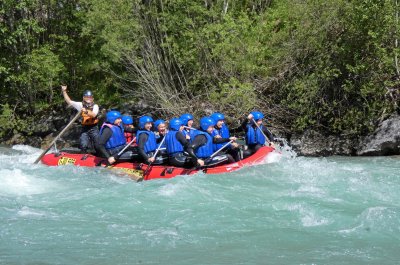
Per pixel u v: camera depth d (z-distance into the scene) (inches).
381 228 250.4
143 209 285.1
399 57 523.8
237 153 425.7
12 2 666.2
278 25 640.4
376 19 508.4
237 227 255.3
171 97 619.2
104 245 231.9
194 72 627.5
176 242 236.1
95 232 248.5
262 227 255.1
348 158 498.6
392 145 502.9
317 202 293.0
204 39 603.8
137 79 647.1
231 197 307.4
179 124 399.2
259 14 641.6
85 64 702.5
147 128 405.1
